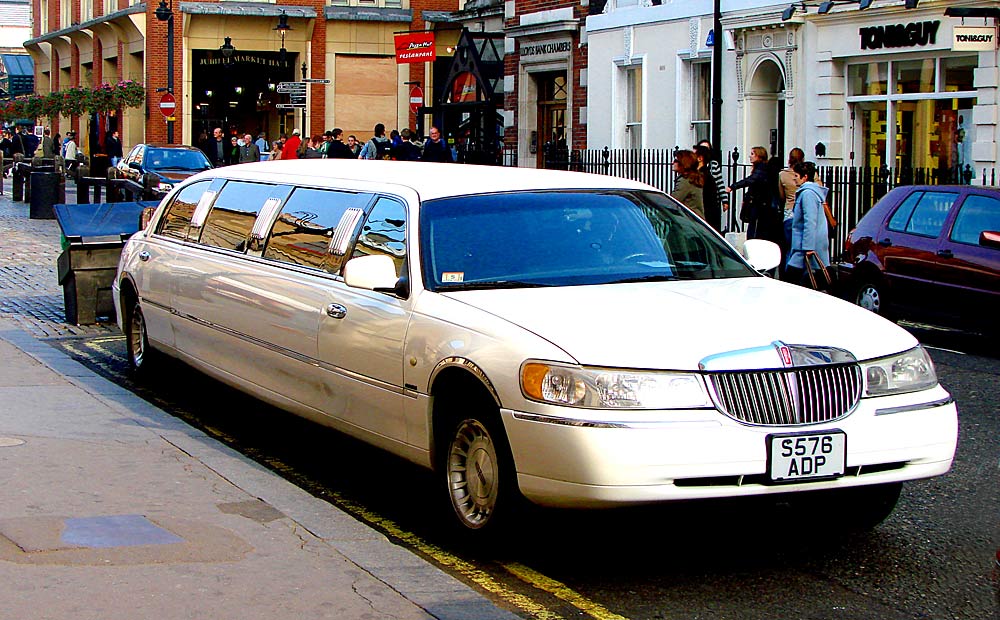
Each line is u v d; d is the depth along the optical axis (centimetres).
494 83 3278
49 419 848
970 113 1948
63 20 6059
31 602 498
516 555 629
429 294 668
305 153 3080
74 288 1362
